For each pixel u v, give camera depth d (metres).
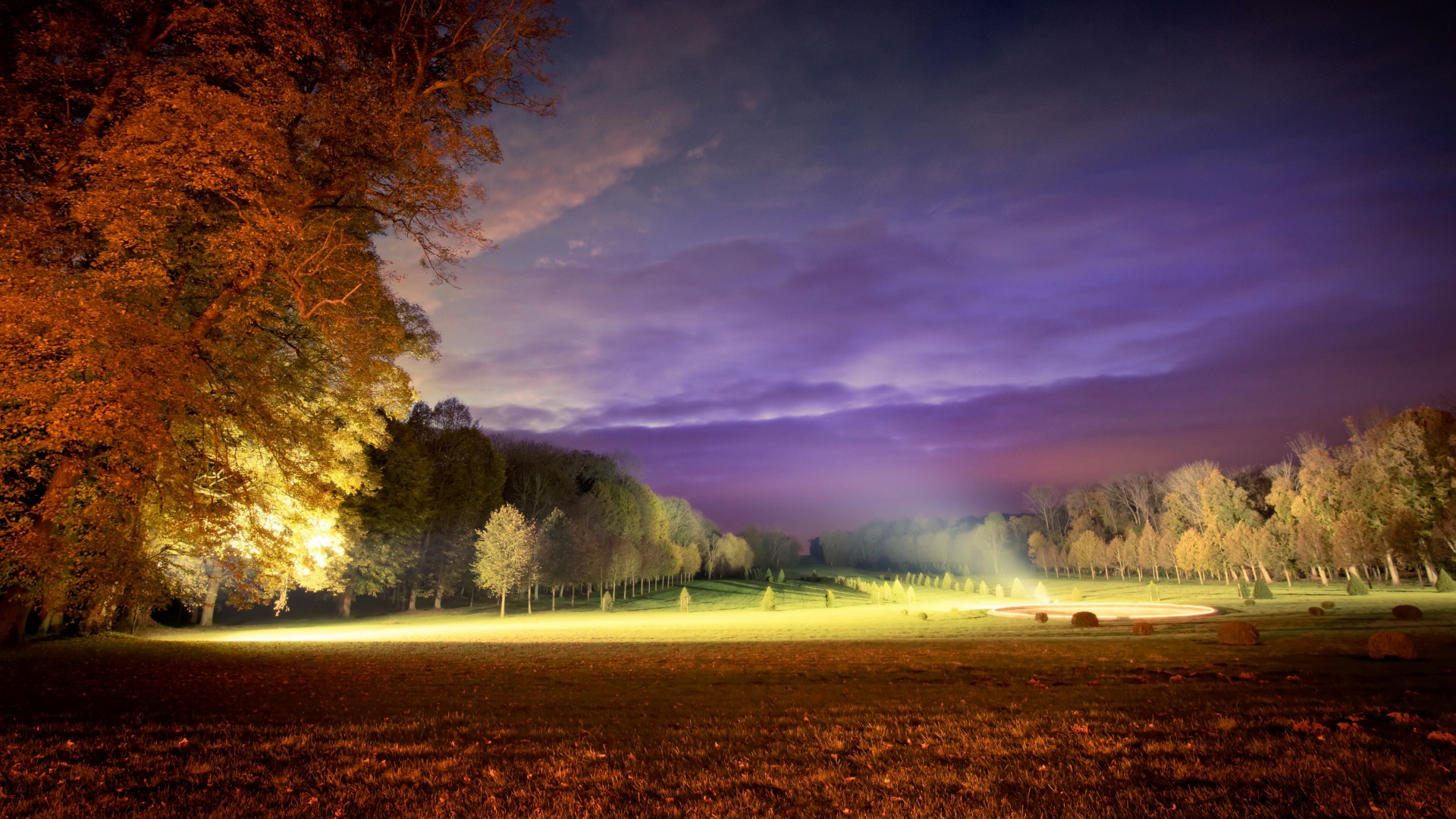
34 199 12.34
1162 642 23.53
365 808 5.85
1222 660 17.44
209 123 12.04
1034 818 5.44
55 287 11.28
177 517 14.40
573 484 90.00
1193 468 99.44
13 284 10.33
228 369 15.13
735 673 16.27
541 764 7.30
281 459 15.84
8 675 13.40
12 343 10.22
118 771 6.73
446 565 58.53
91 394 10.30
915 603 69.69
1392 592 52.47
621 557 72.06
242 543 17.41
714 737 8.66
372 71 16.17
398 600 61.12
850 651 22.09
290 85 14.09
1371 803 5.59
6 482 12.52
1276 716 9.12
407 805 5.94
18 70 12.02
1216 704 10.30
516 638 31.81
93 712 9.88
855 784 6.45
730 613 57.19
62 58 12.66
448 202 15.94
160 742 7.95
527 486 80.69
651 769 7.10
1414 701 10.12
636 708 11.20
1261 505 94.81
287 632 36.75
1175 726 8.62
